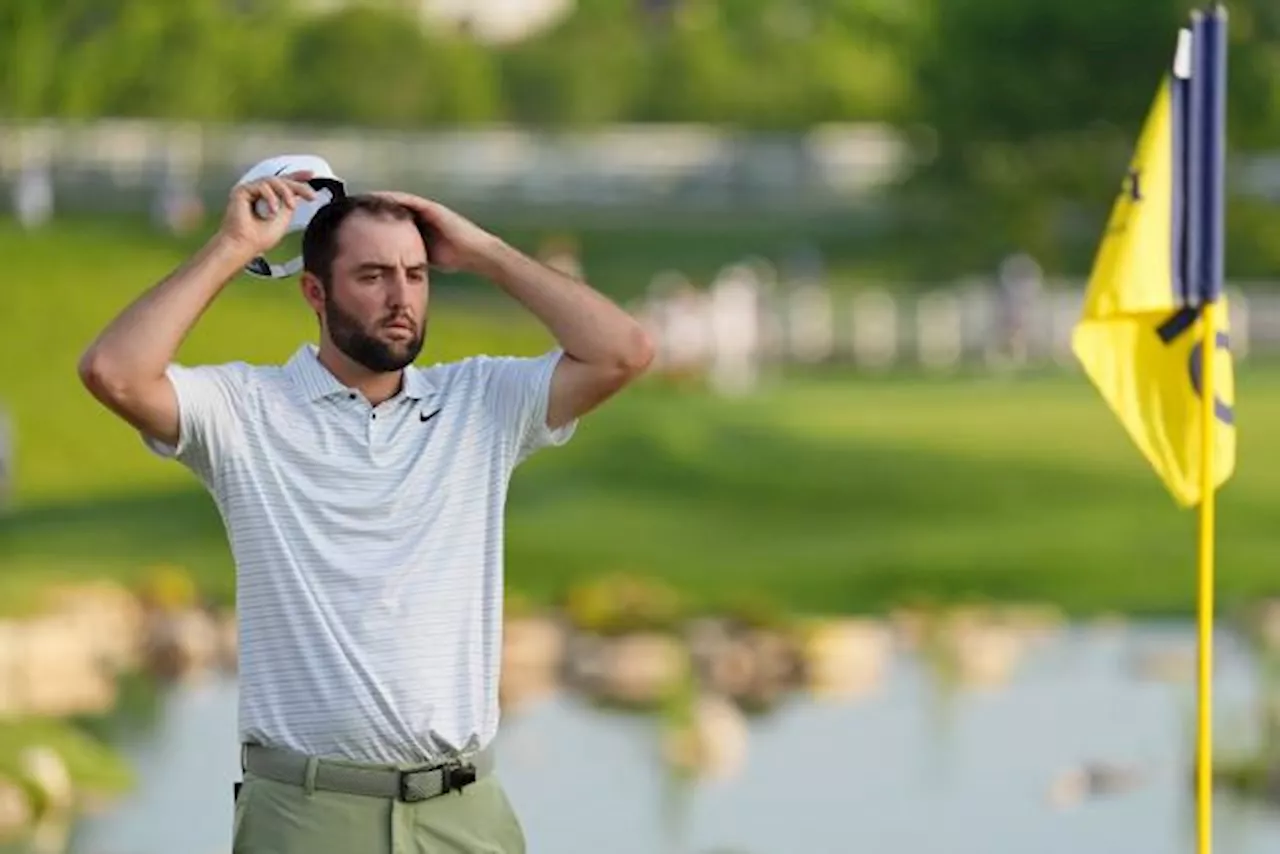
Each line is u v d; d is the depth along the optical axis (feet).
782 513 294.46
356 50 589.32
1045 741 173.27
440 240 64.34
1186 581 259.60
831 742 174.19
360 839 61.21
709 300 409.49
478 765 62.34
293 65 587.27
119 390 60.75
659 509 294.05
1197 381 81.25
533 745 173.68
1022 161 520.83
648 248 538.47
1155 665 209.46
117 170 521.65
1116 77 516.32
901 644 227.81
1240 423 332.39
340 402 62.39
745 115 608.19
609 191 565.12
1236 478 302.04
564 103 603.26
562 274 64.49
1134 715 183.83
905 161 532.32
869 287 508.94
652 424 330.75
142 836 141.69
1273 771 156.76
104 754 160.66
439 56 596.29
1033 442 325.83
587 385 63.82
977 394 370.12
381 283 62.03
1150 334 81.76
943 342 422.82
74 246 425.28
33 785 148.36
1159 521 286.25
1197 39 81.15
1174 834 142.61
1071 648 222.48
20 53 532.73
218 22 569.64
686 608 231.09
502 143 576.20
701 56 612.29
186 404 61.41
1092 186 518.37
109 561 270.67
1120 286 81.00
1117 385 81.76
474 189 564.30
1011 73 517.55
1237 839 141.18
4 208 484.74
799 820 147.33
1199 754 78.38
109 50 549.95
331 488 61.87
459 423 63.00
